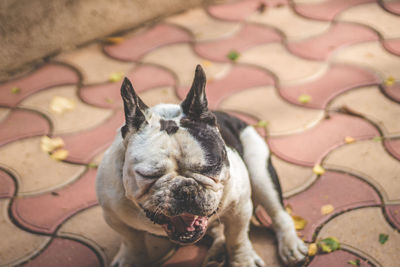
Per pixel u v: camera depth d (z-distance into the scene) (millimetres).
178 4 2189
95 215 1442
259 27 2090
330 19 2094
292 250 1312
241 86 1815
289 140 1607
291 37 2020
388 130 1609
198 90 1094
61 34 1985
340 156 1548
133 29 2125
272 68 1879
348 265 1297
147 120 1094
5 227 1424
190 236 1124
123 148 1147
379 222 1375
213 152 1071
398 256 1303
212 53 1973
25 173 1562
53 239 1394
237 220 1233
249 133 1361
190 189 1046
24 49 1929
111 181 1164
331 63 1877
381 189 1450
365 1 2176
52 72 1930
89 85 1861
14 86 1874
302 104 1725
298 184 1482
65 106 1773
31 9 1896
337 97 1737
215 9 2217
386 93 1731
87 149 1622
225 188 1134
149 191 1069
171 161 1058
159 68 1918
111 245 1377
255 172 1330
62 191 1507
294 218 1396
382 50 1914
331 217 1397
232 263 1310
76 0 1968
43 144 1642
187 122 1095
